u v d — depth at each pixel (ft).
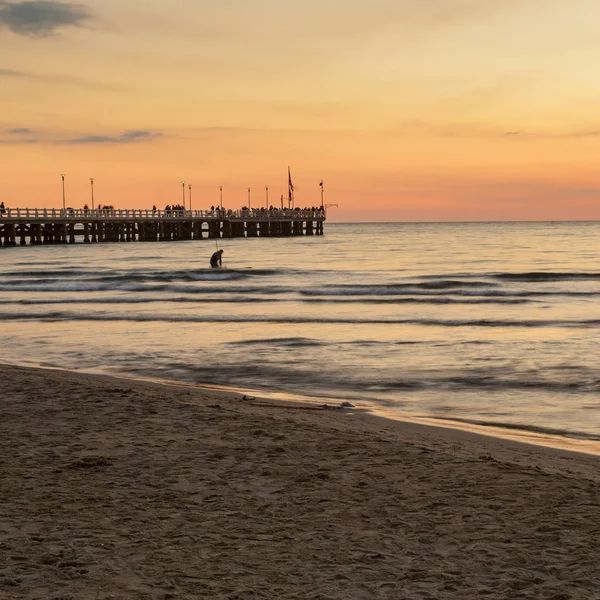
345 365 63.21
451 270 186.70
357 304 114.01
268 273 170.71
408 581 20.08
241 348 73.20
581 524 24.44
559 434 40.73
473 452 34.65
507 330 84.64
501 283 143.64
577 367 61.16
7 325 92.53
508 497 27.27
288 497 27.20
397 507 26.16
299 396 51.01
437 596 19.20
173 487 28.25
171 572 20.45
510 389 53.16
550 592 19.45
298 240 410.31
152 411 41.81
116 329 88.22
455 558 21.67
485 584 19.94
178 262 218.38
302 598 18.98
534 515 25.34
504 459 33.65
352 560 21.48
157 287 140.77
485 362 64.08
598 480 29.99
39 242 319.47
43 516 24.88
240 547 22.38
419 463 31.86
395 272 178.19
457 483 28.99
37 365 65.26
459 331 84.12
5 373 54.90
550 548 22.40
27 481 28.71
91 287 142.92
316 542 22.84
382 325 89.76
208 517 25.02
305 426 38.91
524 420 44.14
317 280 156.46
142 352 71.51
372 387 54.19
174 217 365.61
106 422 39.06
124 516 24.99
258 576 20.31
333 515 25.32
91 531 23.52
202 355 69.36
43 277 166.20
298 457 32.73
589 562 21.36
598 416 45.09
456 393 51.98
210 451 33.53
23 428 37.55
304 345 74.59
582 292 126.52
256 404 46.34
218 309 108.27
